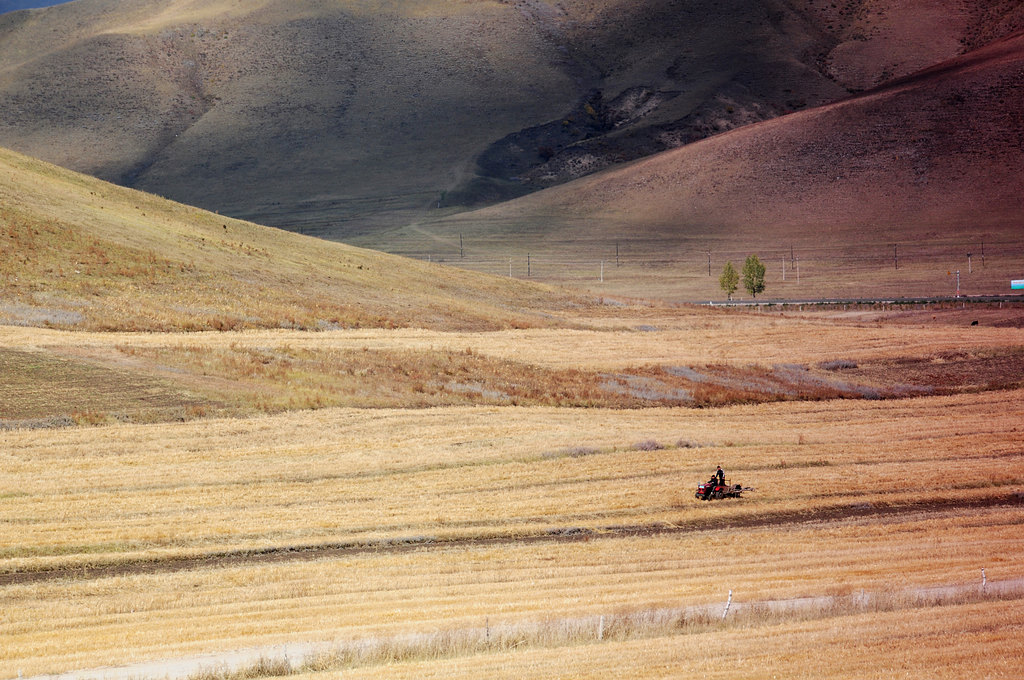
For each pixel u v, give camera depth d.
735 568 41.78
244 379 77.81
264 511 50.56
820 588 37.59
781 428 74.88
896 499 55.34
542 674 28.19
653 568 42.28
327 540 46.47
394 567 42.59
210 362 80.50
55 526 46.88
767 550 45.25
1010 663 28.11
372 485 55.91
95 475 55.38
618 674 28.00
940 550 44.47
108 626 34.56
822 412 82.12
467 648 31.41
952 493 56.16
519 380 87.38
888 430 73.88
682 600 36.12
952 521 50.38
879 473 60.56
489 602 36.94
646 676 27.73
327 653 30.59
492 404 79.81
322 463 59.56
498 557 44.16
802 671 27.88
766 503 54.12
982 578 38.44
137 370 75.88
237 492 53.66
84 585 39.72
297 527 48.09
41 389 69.69
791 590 37.44
